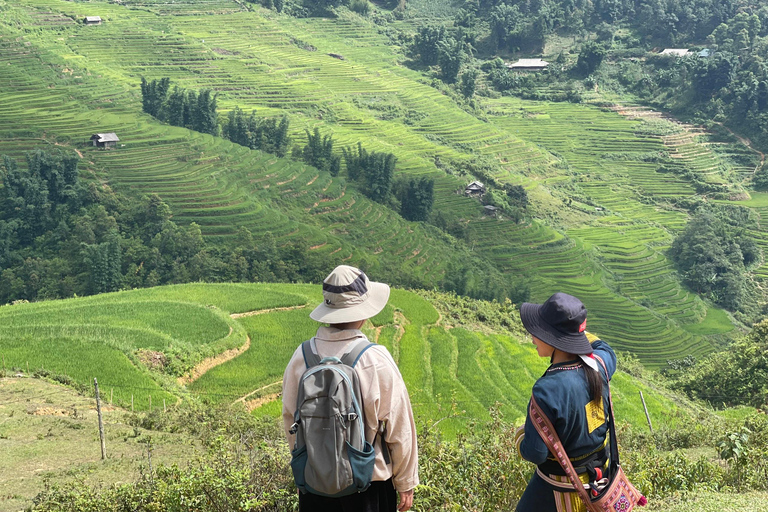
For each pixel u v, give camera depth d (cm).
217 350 3094
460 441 714
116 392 2428
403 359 3528
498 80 18225
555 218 12125
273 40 18162
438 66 18612
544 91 17788
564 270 10144
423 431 780
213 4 19125
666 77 17175
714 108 15738
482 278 9344
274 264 8188
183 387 2741
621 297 9519
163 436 1780
